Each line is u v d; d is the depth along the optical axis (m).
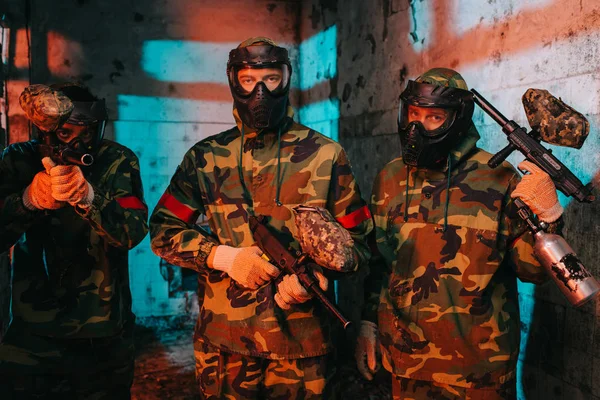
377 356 2.12
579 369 2.24
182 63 4.93
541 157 1.80
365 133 4.01
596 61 2.13
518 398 2.63
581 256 2.23
